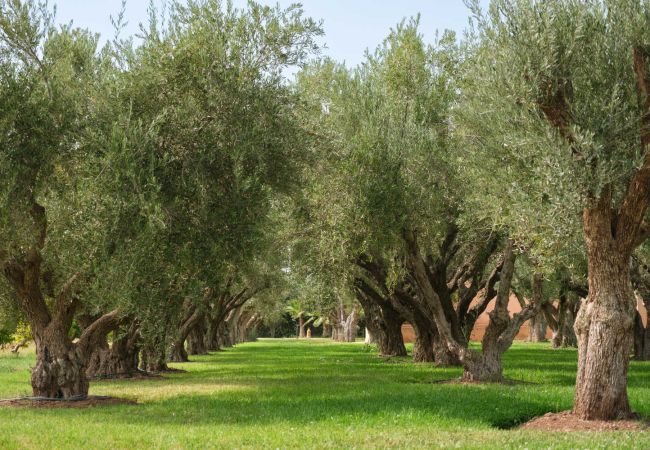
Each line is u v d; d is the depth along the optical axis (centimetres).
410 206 2064
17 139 1566
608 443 1095
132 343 2761
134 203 1495
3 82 1562
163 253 1595
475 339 8056
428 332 3462
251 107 1755
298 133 1873
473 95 1961
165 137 1689
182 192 1642
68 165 1648
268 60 1834
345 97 2252
